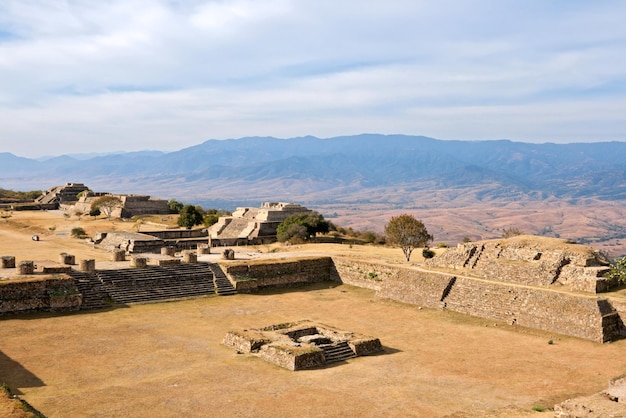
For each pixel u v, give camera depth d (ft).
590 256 202.80
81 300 189.88
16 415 93.97
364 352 154.51
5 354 141.49
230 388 123.65
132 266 229.25
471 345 163.84
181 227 435.12
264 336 156.04
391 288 230.07
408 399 120.06
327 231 415.23
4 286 178.81
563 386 129.29
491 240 238.89
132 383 124.88
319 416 109.60
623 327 170.81
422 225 273.75
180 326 176.24
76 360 139.23
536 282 201.36
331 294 238.48
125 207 509.76
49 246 295.48
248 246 351.25
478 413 111.24
